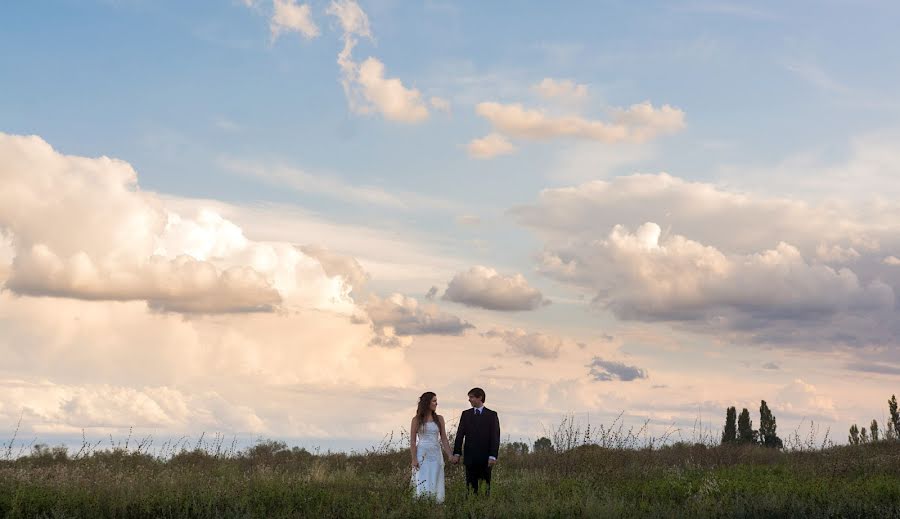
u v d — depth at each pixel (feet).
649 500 41.83
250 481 42.83
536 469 57.26
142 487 39.55
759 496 39.73
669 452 67.10
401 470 55.16
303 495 37.68
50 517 32.94
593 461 57.21
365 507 35.09
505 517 34.24
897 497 40.93
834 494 40.73
